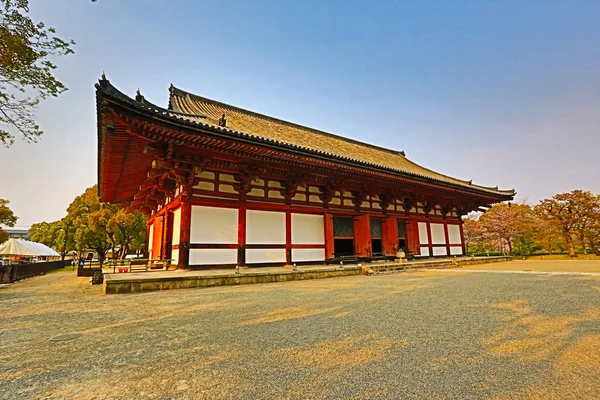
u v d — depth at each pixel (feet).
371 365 8.44
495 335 11.00
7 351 10.00
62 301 19.92
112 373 8.11
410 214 53.16
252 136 28.22
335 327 12.29
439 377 7.64
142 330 12.18
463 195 57.00
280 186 37.68
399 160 73.05
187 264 29.68
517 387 7.07
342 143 63.77
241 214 33.47
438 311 15.01
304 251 38.01
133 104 21.18
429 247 54.65
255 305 16.98
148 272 28.73
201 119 30.17
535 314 14.06
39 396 6.89
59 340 11.10
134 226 83.51
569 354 9.09
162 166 27.81
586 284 23.48
